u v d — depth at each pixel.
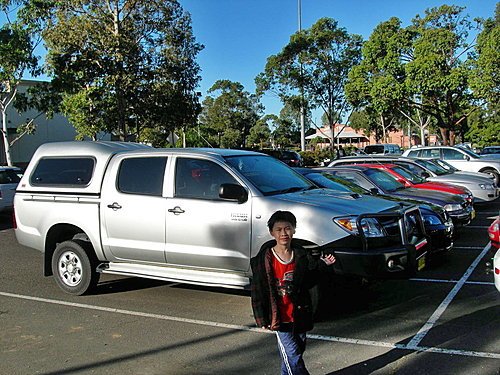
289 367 3.75
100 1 27.23
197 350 5.12
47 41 26.14
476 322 5.63
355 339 5.26
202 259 6.22
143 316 6.22
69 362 4.88
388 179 10.86
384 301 6.52
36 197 7.43
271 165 6.91
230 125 64.75
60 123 39.25
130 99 28.20
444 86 30.56
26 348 5.26
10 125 36.00
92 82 27.72
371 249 5.61
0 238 12.30
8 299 7.08
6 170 15.12
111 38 26.53
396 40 31.88
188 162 6.49
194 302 6.75
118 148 7.27
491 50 29.19
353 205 5.93
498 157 20.02
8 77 26.69
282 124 69.31
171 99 29.48
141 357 4.96
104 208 6.83
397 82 32.12
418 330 5.46
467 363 4.59
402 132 94.94
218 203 6.12
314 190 6.62
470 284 7.17
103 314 6.33
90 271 7.02
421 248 6.50
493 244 5.86
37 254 10.25
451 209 10.09
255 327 5.75
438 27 33.34
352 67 35.19
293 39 35.78
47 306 6.72
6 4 26.19
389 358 4.77
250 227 5.89
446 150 19.72
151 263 6.66
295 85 36.72
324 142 70.81
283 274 3.68
